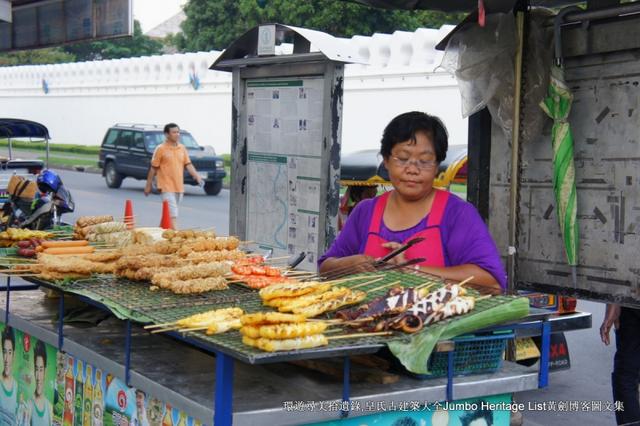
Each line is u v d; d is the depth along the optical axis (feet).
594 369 24.86
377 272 11.49
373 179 26.48
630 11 13.08
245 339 8.89
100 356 11.75
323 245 18.24
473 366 10.48
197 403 9.49
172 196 47.06
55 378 13.52
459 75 15.37
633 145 13.26
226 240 15.26
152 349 12.21
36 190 30.63
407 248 11.30
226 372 8.91
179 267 13.17
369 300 10.55
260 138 20.42
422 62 61.26
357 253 12.41
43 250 15.55
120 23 26.81
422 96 61.11
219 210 64.03
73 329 13.44
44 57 163.53
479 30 15.12
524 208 14.93
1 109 127.24
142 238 16.51
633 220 13.28
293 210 19.52
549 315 10.82
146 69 99.71
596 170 13.75
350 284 11.23
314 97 18.65
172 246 14.99
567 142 13.73
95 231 17.30
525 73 14.52
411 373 10.34
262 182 20.47
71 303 14.93
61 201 31.22
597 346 27.58
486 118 15.79
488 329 10.29
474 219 11.47
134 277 13.04
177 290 11.88
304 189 19.15
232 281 12.81
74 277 12.92
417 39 61.52
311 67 18.47
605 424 19.88
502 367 10.98
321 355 8.77
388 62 64.49
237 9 110.32
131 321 12.01
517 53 14.32
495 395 10.64
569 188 13.73
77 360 12.78
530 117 14.58
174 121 95.76
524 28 14.46
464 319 9.73
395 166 11.51
